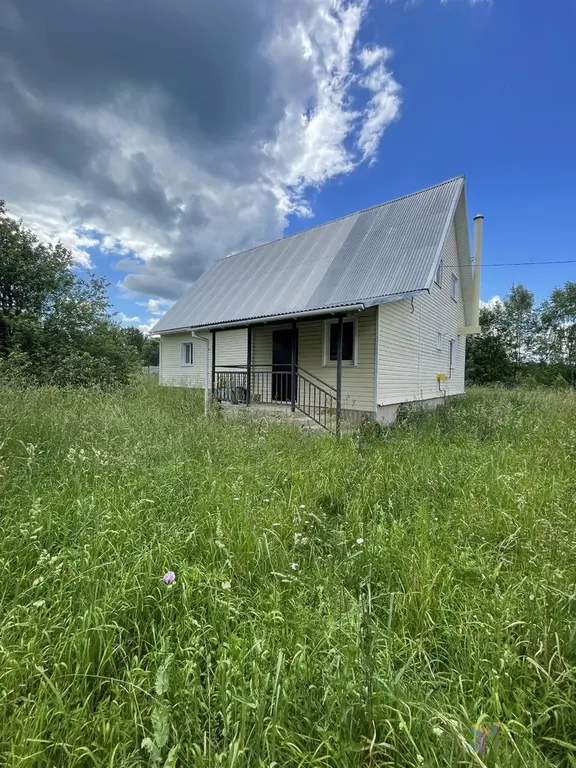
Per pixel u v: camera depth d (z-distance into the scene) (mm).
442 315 12648
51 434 4523
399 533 2828
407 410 9422
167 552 2307
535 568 2400
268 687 1457
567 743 1277
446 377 13031
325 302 8789
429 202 9969
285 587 2230
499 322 27641
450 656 1767
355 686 1408
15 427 4434
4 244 9977
